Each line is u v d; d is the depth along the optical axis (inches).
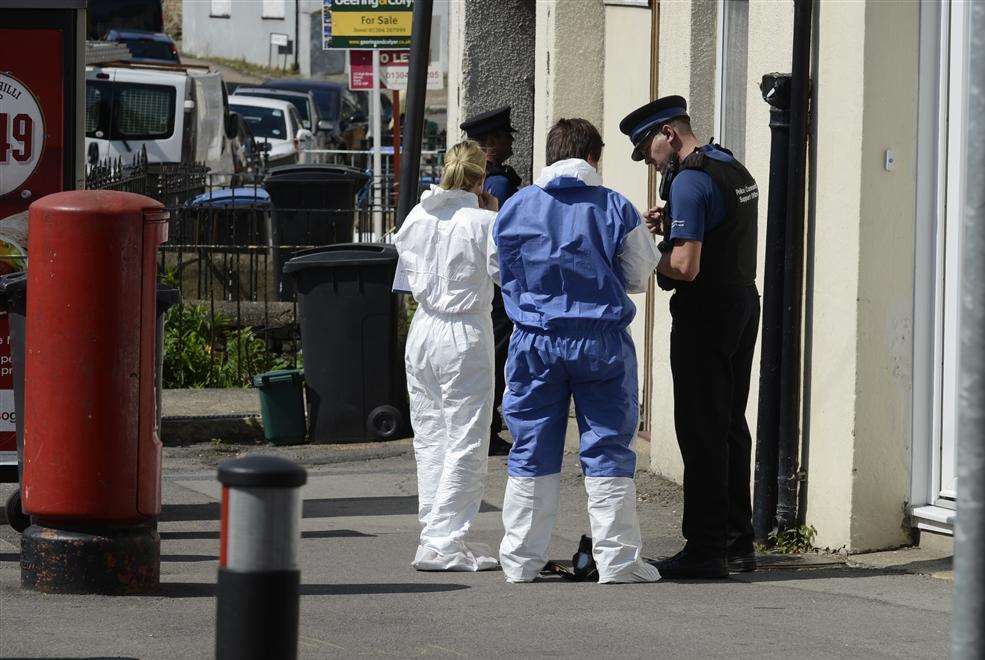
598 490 916.0
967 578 444.8
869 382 987.9
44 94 1048.2
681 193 895.7
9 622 738.8
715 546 936.9
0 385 1038.4
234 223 1946.4
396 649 721.0
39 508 807.1
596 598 866.1
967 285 448.5
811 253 1026.1
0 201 1049.5
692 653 721.6
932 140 989.8
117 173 2070.6
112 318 794.8
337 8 2369.6
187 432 1541.6
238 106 3929.6
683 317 920.9
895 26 975.0
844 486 996.6
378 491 1296.8
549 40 1584.6
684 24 1264.8
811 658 716.0
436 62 5083.7
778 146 1021.8
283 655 466.0
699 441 929.5
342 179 2054.6
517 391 921.5
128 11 5083.7
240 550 465.1
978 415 444.1
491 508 1218.6
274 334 1872.5
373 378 1517.0
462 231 958.4
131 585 822.5
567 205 901.2
